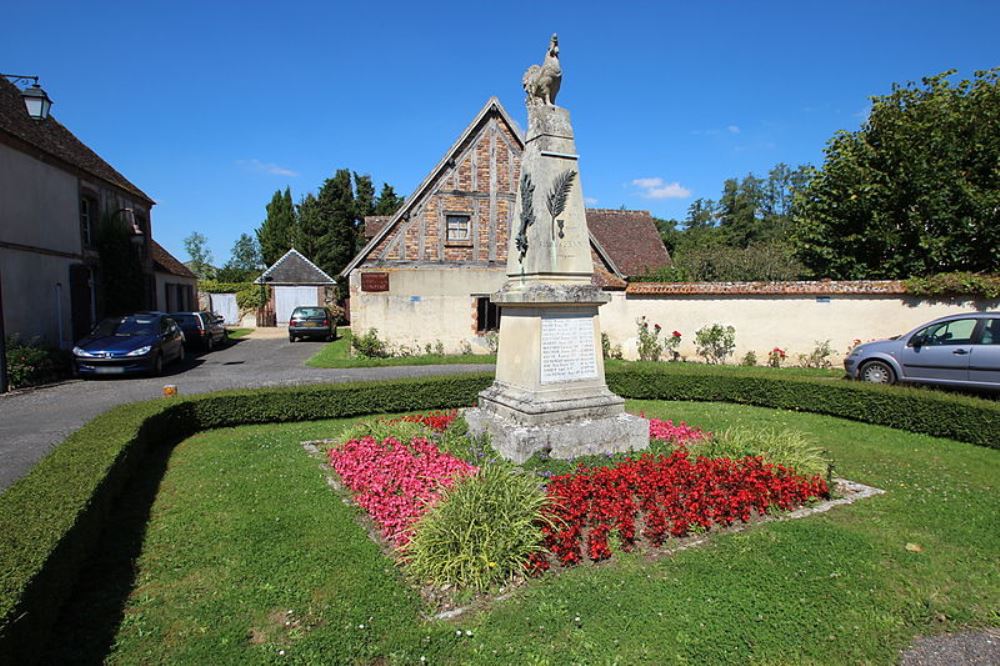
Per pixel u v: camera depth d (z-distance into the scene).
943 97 14.01
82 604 3.57
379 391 9.28
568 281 6.46
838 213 15.49
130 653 3.13
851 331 13.62
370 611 3.50
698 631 3.32
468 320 17.09
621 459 5.78
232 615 3.48
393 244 16.53
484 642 3.22
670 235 46.19
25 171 14.14
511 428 6.00
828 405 9.23
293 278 35.75
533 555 3.93
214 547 4.33
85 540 3.81
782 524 4.75
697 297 15.34
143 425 6.55
